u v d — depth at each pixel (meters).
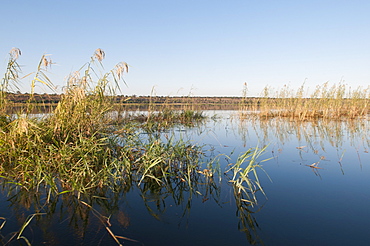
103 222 2.93
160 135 8.93
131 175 4.50
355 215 3.09
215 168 4.80
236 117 17.11
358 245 2.47
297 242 2.54
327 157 5.89
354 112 15.12
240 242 2.54
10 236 2.59
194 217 3.09
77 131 5.16
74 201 3.47
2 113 5.16
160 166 4.52
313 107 15.96
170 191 3.91
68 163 4.19
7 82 4.86
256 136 8.99
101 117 6.02
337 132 9.59
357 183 4.18
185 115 15.14
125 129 6.39
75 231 2.72
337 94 15.70
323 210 3.23
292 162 5.47
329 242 2.53
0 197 3.52
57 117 5.09
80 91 4.93
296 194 3.75
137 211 3.24
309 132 9.74
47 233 2.67
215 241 2.55
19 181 3.97
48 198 3.42
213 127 11.68
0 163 4.46
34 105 4.90
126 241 2.53
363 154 6.14
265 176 4.58
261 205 3.40
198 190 3.96
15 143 4.37
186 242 2.53
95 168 4.46
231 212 3.22
